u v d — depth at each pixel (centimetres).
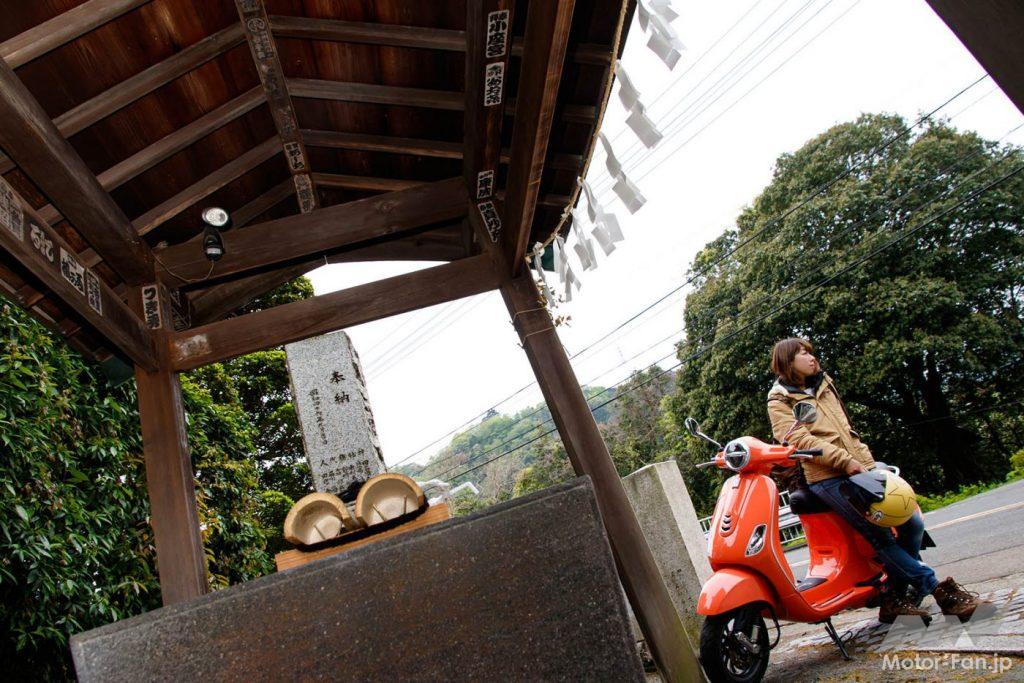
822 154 1795
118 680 134
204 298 480
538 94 287
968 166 1599
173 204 423
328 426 391
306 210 478
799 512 345
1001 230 1576
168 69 345
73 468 473
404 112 433
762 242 1881
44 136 302
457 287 427
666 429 2461
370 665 139
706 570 414
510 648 144
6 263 325
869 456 337
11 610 415
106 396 556
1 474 409
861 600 321
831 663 306
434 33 377
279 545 1172
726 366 1842
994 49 132
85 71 330
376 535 245
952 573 433
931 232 1614
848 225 1694
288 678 137
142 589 527
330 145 443
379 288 425
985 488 1509
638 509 440
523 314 418
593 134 363
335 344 413
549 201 460
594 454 382
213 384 1080
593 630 148
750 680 293
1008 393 1647
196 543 360
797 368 342
